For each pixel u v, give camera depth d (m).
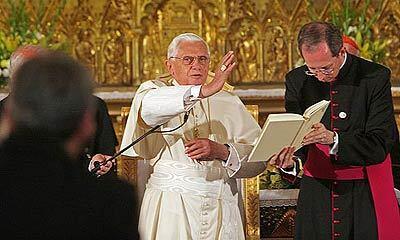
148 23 29.94
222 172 15.76
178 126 15.55
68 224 7.28
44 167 7.41
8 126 7.50
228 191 15.84
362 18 28.77
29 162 7.40
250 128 16.09
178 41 15.42
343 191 15.77
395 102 27.69
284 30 29.81
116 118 27.88
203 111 15.88
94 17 29.98
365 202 15.69
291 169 15.80
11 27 28.59
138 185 16.38
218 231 15.56
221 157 15.16
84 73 7.68
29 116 7.46
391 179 15.92
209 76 16.19
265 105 27.80
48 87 7.50
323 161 15.81
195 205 15.46
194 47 15.28
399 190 18.94
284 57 29.80
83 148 7.70
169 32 29.88
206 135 15.83
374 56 28.23
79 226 7.30
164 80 15.85
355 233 15.66
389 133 15.38
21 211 7.25
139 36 29.81
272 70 29.73
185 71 15.23
